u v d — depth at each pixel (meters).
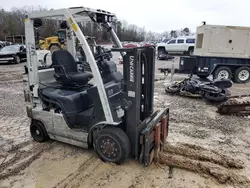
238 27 8.41
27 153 3.16
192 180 2.52
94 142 2.89
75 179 2.56
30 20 2.93
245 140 3.54
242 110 4.73
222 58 8.68
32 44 3.03
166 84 7.98
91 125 2.88
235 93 7.02
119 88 2.87
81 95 3.11
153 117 2.95
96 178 2.57
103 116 2.73
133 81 2.47
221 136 3.68
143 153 2.65
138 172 2.65
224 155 3.03
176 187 2.41
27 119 4.51
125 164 2.80
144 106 2.87
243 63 8.80
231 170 2.70
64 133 3.10
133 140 2.69
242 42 8.53
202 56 8.70
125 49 2.40
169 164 2.80
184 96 6.23
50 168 2.79
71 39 3.60
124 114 2.68
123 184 2.46
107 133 2.68
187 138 3.59
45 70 3.34
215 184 2.46
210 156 2.98
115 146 2.68
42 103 3.25
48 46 13.61
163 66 13.04
